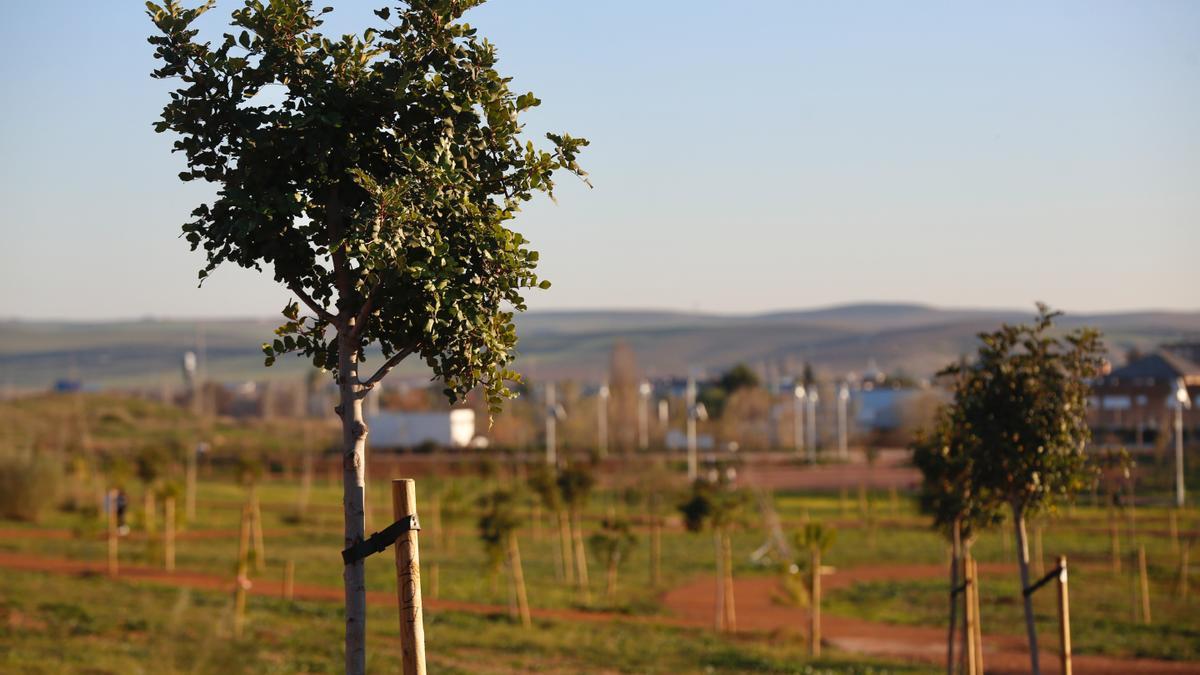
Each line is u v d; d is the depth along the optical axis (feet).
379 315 28.71
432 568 170.60
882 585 159.84
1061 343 58.23
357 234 25.11
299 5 26.37
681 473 308.60
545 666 95.71
